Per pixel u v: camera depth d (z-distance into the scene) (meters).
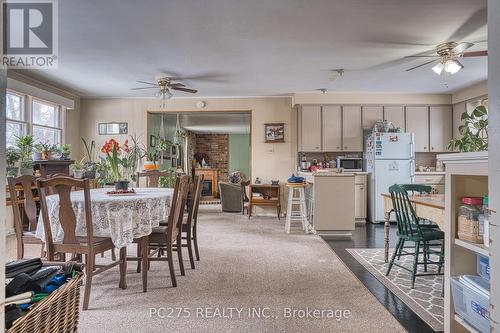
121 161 3.65
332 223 4.80
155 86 5.73
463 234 1.44
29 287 1.05
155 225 2.64
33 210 2.88
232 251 3.79
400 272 3.07
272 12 2.93
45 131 5.69
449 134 6.36
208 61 4.34
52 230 2.44
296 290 2.59
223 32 3.37
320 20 3.08
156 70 4.76
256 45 3.74
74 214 2.29
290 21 3.12
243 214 6.87
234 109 6.70
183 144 10.62
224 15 2.98
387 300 2.41
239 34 3.42
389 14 2.95
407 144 5.94
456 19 3.05
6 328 0.82
